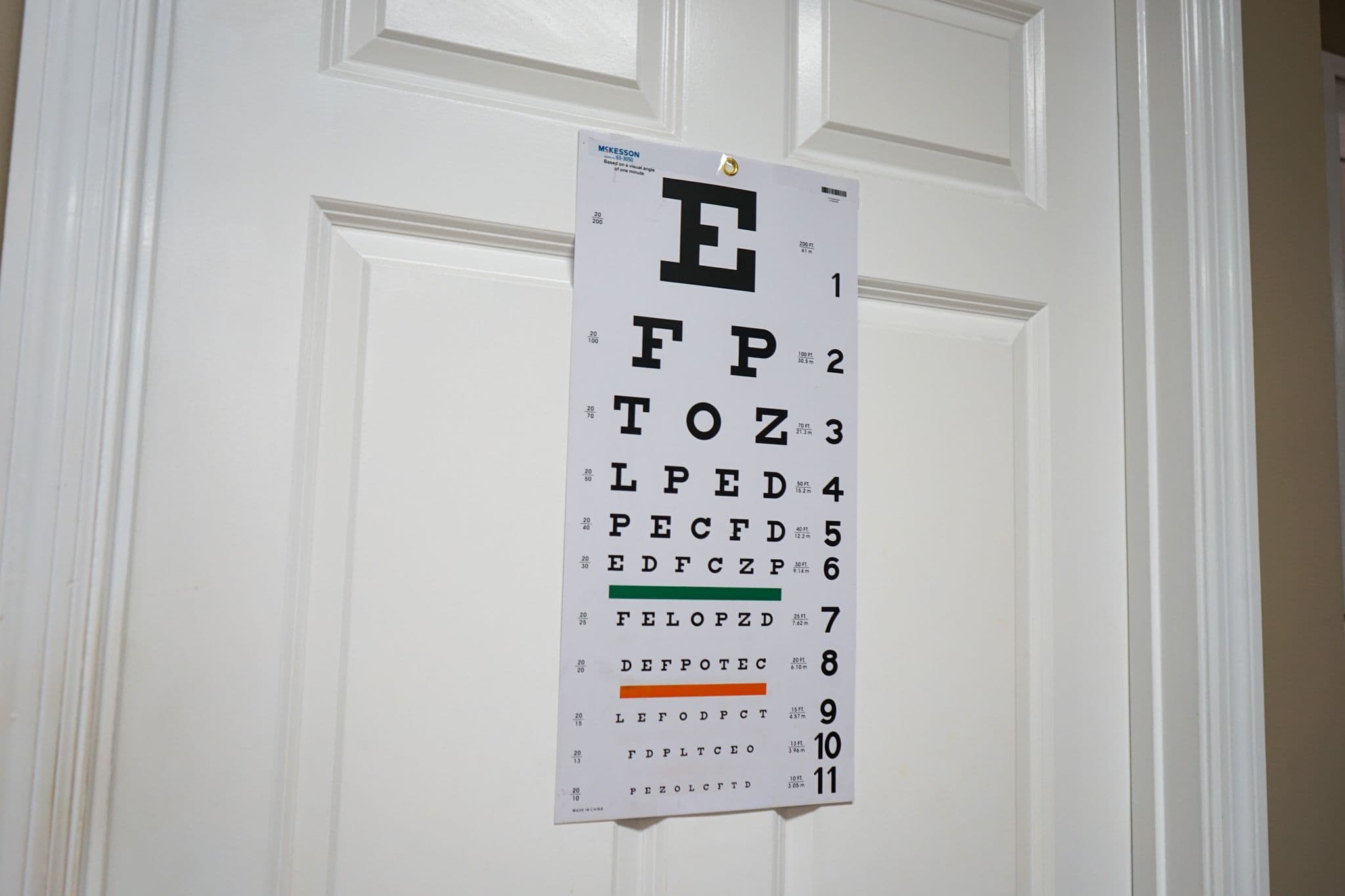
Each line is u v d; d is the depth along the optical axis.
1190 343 0.81
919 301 0.80
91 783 0.53
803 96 0.77
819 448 0.74
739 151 0.74
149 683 0.56
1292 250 0.88
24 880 0.51
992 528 0.80
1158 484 0.83
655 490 0.69
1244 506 0.80
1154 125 0.86
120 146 0.56
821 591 0.73
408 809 0.61
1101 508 0.84
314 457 0.61
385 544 0.62
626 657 0.67
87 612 0.53
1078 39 0.88
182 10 0.60
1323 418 0.87
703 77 0.74
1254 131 0.87
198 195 0.59
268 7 0.62
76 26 0.55
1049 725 0.80
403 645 0.62
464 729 0.63
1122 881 0.82
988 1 0.84
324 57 0.63
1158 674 0.82
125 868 0.54
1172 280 0.83
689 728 0.68
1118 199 0.88
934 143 0.81
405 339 0.64
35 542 0.52
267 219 0.61
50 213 0.54
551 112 0.69
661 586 0.68
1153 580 0.83
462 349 0.65
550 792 0.65
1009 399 0.82
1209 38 0.84
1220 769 0.78
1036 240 0.84
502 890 0.63
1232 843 0.77
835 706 0.73
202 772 0.57
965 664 0.78
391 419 0.63
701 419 0.71
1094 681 0.82
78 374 0.54
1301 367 0.87
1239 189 0.83
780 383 0.73
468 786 0.63
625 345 0.69
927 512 0.78
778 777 0.71
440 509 0.63
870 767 0.74
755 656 0.71
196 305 0.59
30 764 0.51
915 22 0.81
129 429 0.56
